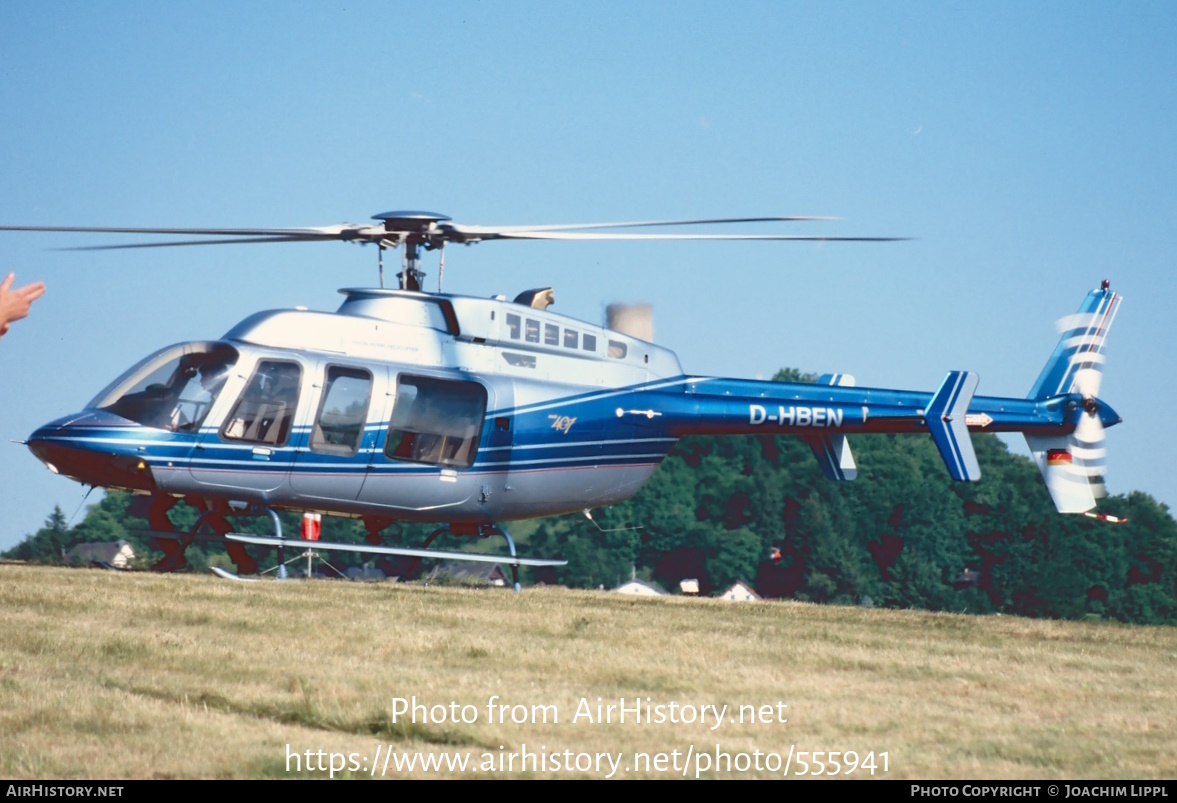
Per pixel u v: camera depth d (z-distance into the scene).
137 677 37.22
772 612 58.53
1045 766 31.47
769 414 80.81
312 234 68.19
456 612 50.94
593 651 43.81
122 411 64.06
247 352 65.12
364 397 67.06
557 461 73.06
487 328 70.69
